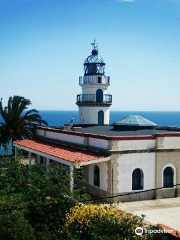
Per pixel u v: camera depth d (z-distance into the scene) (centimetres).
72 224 1484
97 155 2392
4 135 4084
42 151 2822
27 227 1494
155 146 2470
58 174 1988
